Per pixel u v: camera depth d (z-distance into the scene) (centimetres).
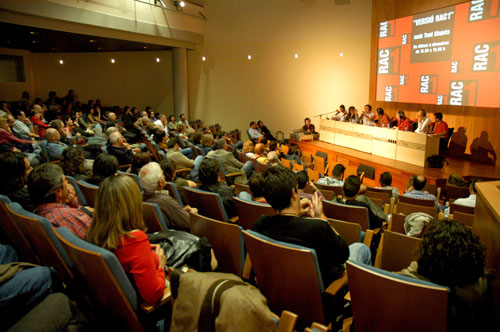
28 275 148
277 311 189
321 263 177
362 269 150
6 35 924
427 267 145
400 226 312
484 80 723
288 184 183
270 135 1226
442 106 833
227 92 1380
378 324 155
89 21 873
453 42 776
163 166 348
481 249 142
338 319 197
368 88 1073
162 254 181
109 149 565
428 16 827
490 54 706
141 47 1332
